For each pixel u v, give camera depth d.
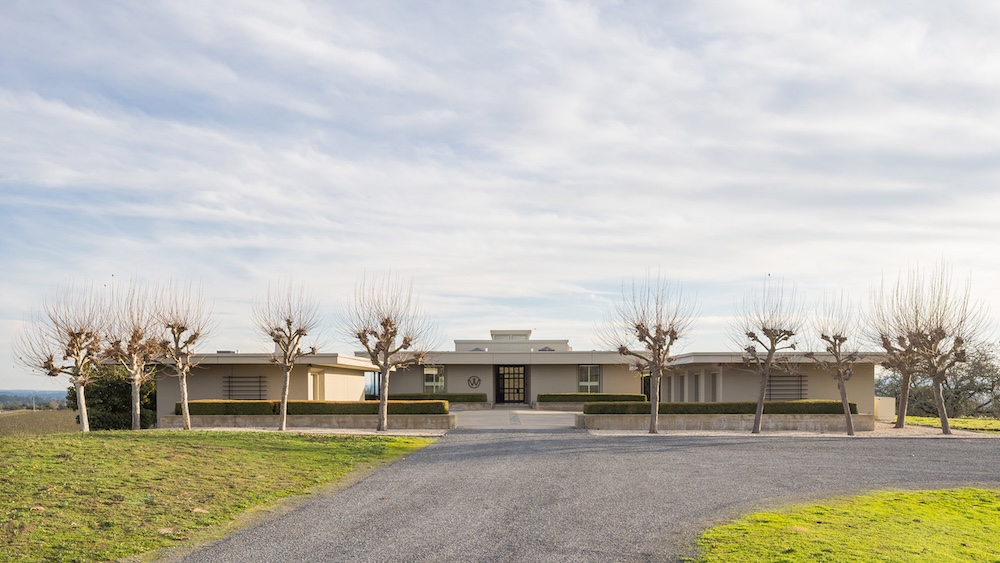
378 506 13.09
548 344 53.09
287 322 27.56
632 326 29.27
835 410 29.80
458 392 47.47
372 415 29.47
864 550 10.12
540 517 12.19
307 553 10.05
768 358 28.06
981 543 11.05
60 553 9.73
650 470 17.25
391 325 28.11
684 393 43.34
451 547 10.32
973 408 45.41
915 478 16.66
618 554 9.93
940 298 32.19
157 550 10.14
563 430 27.98
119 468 14.78
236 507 12.70
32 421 33.44
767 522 11.75
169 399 34.19
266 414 30.19
